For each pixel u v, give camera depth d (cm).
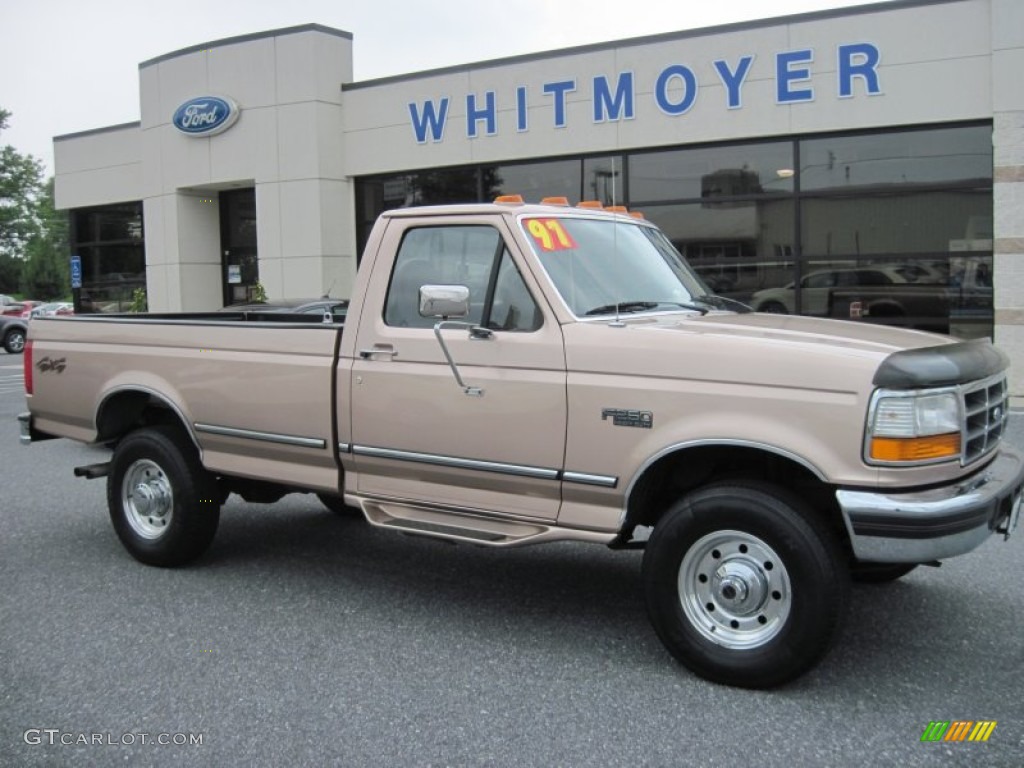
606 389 431
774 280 1484
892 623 489
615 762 354
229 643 477
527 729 381
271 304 1150
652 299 501
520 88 1620
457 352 473
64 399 646
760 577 405
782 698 405
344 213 1855
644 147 1534
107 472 637
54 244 8656
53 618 514
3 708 406
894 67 1357
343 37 1838
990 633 475
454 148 1703
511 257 466
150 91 2039
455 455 475
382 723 388
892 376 378
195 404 574
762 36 1427
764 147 1470
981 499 384
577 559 622
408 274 501
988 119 1330
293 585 571
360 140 1814
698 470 450
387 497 508
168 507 599
